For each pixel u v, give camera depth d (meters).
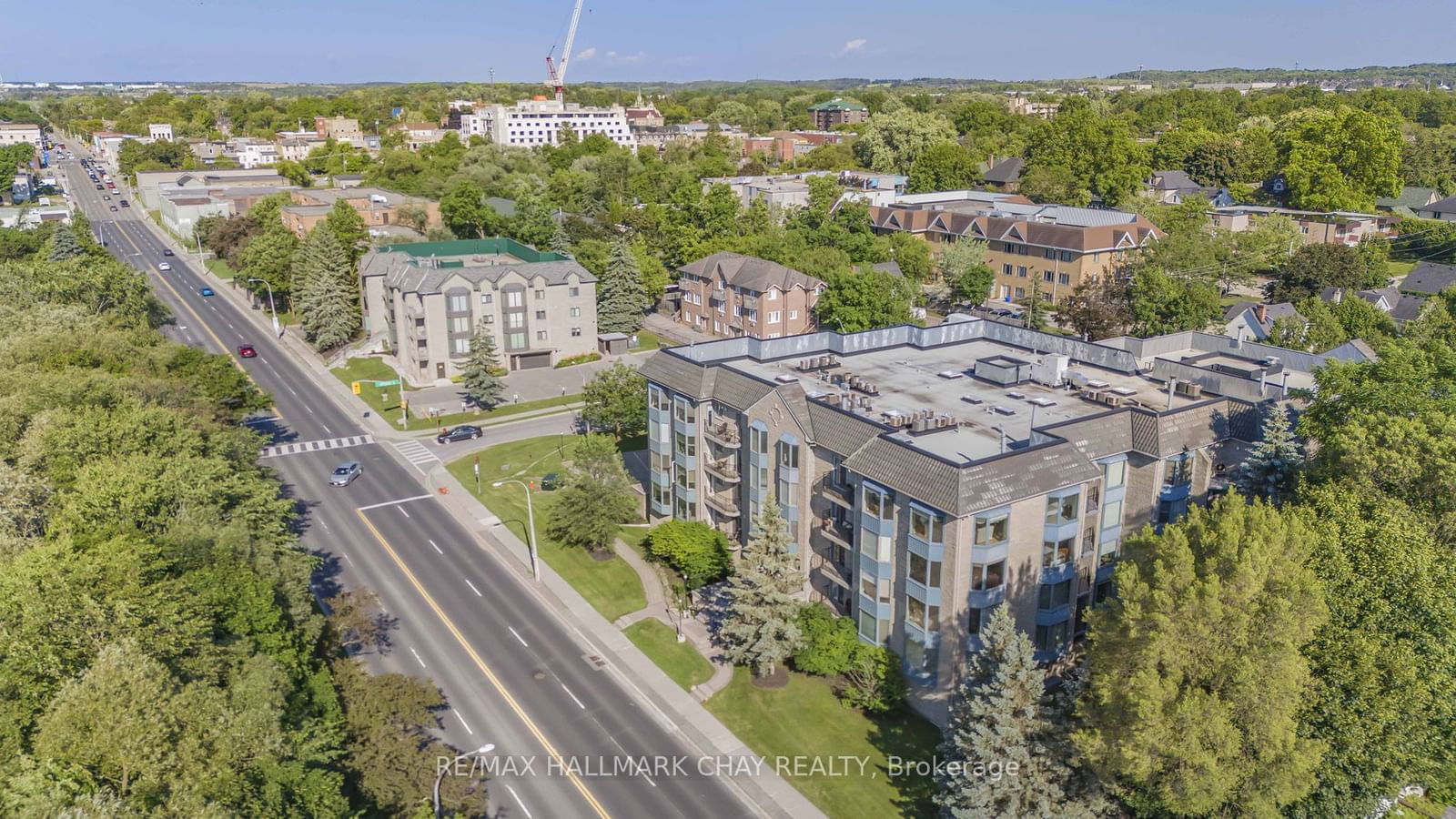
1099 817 41.22
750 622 53.62
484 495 80.25
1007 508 48.66
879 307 114.31
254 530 56.28
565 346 118.06
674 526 65.06
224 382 79.81
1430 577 41.38
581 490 68.75
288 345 125.88
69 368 70.69
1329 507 44.59
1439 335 84.38
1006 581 50.16
